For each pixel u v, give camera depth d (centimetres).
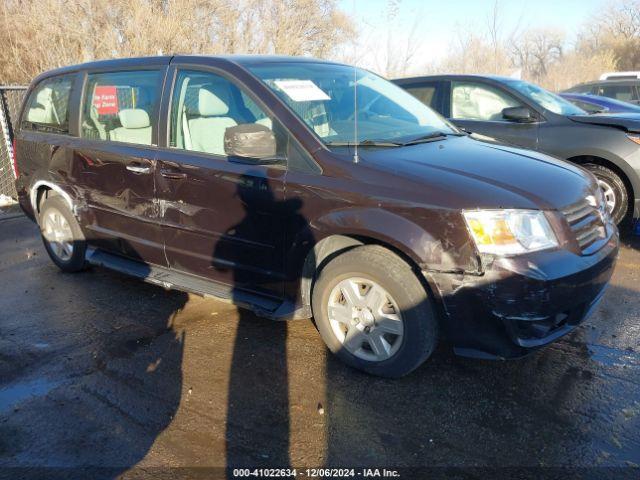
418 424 282
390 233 291
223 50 1452
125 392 317
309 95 367
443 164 316
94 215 455
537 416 287
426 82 682
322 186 315
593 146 551
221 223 363
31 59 1310
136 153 406
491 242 275
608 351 349
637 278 469
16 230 685
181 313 420
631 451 260
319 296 331
